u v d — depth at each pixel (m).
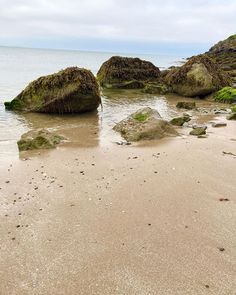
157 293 6.56
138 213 9.54
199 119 22.39
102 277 6.98
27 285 6.75
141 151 15.16
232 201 10.31
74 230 8.67
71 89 22.92
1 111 24.08
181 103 27.22
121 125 18.95
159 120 17.95
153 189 11.12
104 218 9.27
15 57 142.88
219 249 7.90
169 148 15.58
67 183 11.63
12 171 12.73
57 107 23.41
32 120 21.70
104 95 34.50
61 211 9.66
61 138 16.97
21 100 24.36
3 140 17.09
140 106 28.00
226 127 19.95
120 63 42.66
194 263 7.40
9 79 47.12
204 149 15.42
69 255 7.67
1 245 8.03
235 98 30.28
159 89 36.00
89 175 12.35
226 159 14.09
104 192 10.90
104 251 7.82
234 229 8.77
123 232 8.59
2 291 6.59
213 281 6.86
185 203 10.15
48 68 75.38
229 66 59.34
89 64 105.31
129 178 12.05
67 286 6.74
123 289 6.66
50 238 8.32
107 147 15.85
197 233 8.55
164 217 9.33
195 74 32.91
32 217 9.33
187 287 6.70
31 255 7.67
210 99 32.12
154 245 8.04
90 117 23.12
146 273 7.09
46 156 14.48
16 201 10.28
